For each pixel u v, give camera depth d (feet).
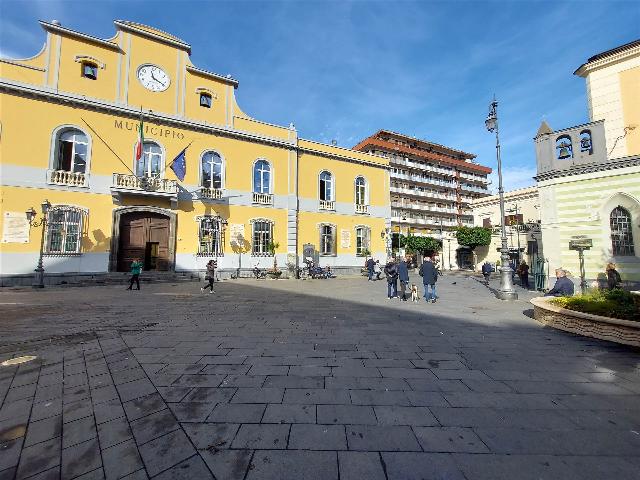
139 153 54.70
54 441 8.59
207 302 34.14
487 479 7.02
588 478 7.02
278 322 23.82
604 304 20.71
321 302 34.81
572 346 17.62
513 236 101.96
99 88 57.11
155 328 21.66
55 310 28.43
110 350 16.55
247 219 68.95
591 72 49.78
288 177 74.84
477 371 13.74
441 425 9.32
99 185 55.62
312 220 77.92
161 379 12.69
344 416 9.80
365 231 85.61
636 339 17.16
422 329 21.62
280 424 9.31
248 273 67.77
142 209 58.49
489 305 32.89
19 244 49.03
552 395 11.41
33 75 52.16
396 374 13.33
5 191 48.83
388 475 7.16
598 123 42.96
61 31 54.65
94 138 55.98
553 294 28.37
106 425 9.32
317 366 14.23
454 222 214.48
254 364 14.43
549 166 46.52
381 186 89.15
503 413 10.08
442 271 111.75
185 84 65.16
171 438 8.61
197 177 64.39
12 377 12.99
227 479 7.02
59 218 52.08
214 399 10.93
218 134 67.36
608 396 11.37
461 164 222.28
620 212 41.14
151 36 62.08
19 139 50.34
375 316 26.43
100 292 42.14
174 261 60.64
